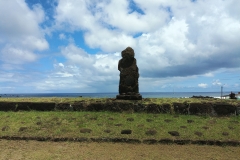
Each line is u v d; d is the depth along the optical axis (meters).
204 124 8.88
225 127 8.55
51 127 8.67
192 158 6.28
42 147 7.16
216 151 6.86
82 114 10.00
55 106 10.85
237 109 10.05
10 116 9.91
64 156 6.41
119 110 10.46
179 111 10.20
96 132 8.18
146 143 7.52
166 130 8.30
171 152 6.73
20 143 7.51
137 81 11.81
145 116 9.76
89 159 6.19
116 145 7.35
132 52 11.90
